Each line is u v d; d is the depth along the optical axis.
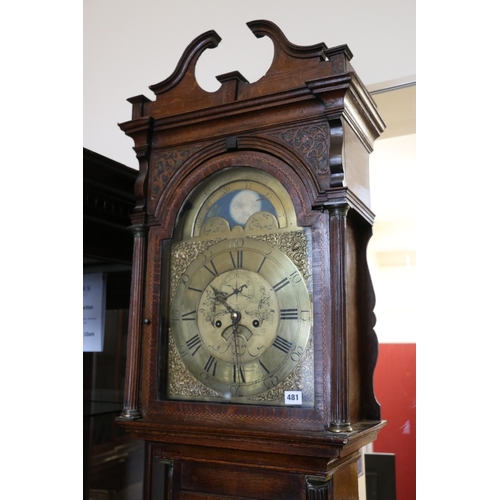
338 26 2.00
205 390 1.36
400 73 1.89
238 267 1.37
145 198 1.50
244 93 1.42
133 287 1.47
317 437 1.16
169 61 2.40
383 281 5.96
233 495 1.34
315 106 1.31
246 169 1.40
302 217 1.29
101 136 2.51
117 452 2.07
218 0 2.30
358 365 1.38
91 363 2.00
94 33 2.61
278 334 1.29
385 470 2.92
